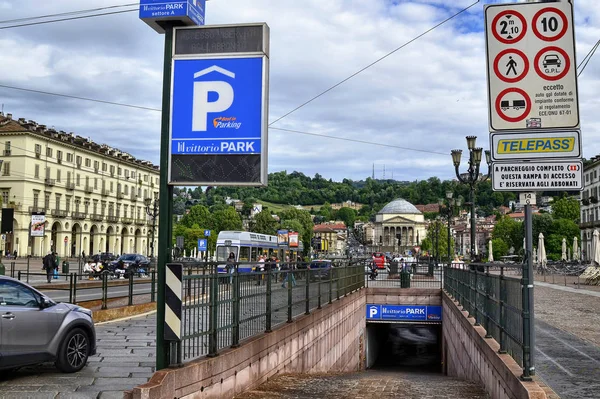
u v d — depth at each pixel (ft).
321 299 53.16
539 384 22.84
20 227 248.52
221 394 26.40
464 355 48.21
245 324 31.09
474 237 85.51
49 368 30.78
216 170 25.03
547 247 325.62
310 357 45.37
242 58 25.16
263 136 24.88
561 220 329.93
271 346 34.47
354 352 77.20
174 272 23.18
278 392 31.24
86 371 30.07
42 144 263.70
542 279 140.26
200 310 25.20
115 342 40.91
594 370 27.73
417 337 140.67
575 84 21.99
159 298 23.32
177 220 465.06
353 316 76.38
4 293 26.96
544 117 22.07
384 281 107.45
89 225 299.38
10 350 26.16
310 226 483.92
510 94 22.29
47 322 27.94
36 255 254.68
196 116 25.32
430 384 40.29
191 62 25.46
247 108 25.05
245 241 131.85
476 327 39.70
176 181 25.12
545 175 21.97
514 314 25.27
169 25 25.66
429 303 94.89
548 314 55.57
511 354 26.53
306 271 46.52
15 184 251.39
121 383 27.12
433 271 111.34
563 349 34.06
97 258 174.40
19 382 27.14
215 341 26.53
